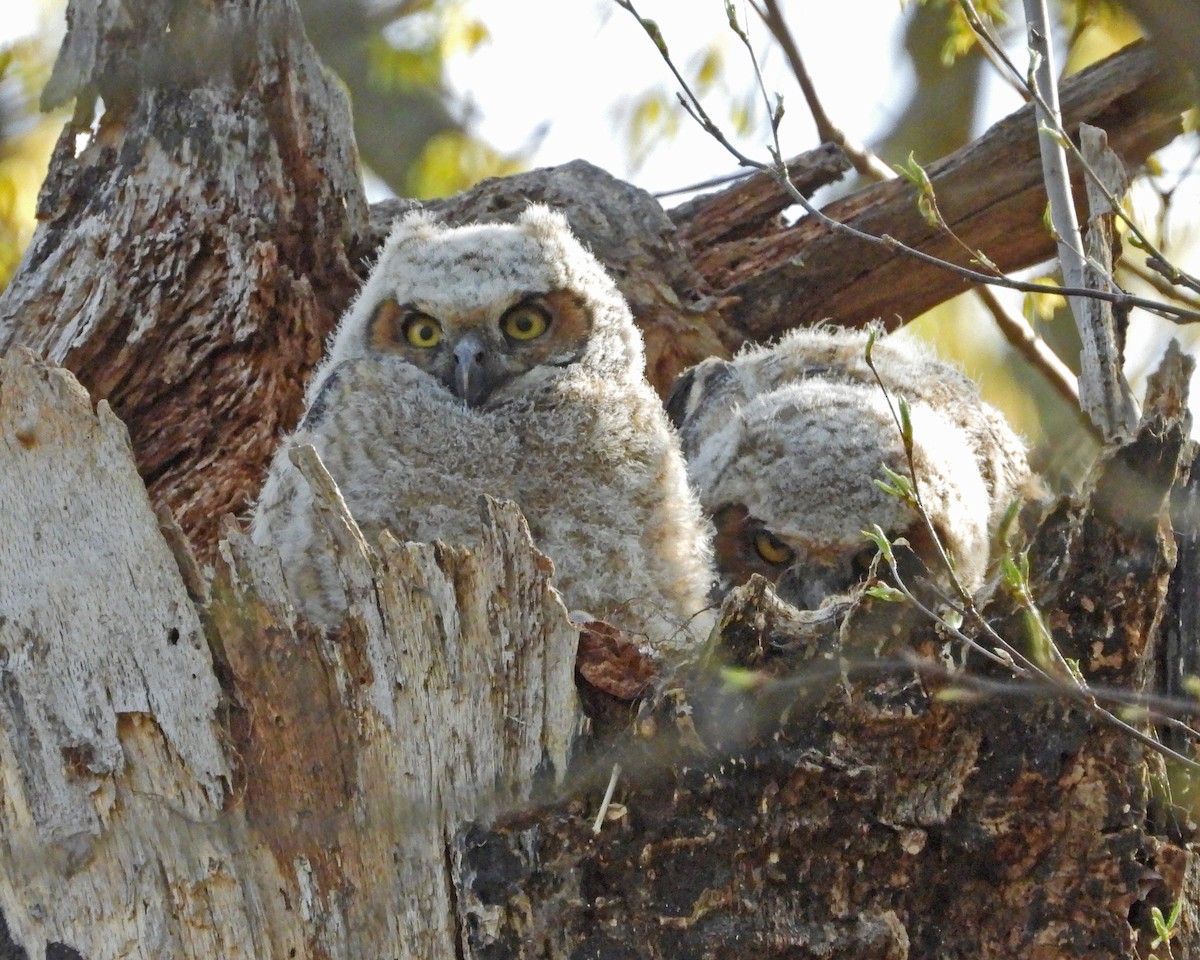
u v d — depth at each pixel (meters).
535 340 10.47
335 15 16.08
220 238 12.22
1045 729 7.45
